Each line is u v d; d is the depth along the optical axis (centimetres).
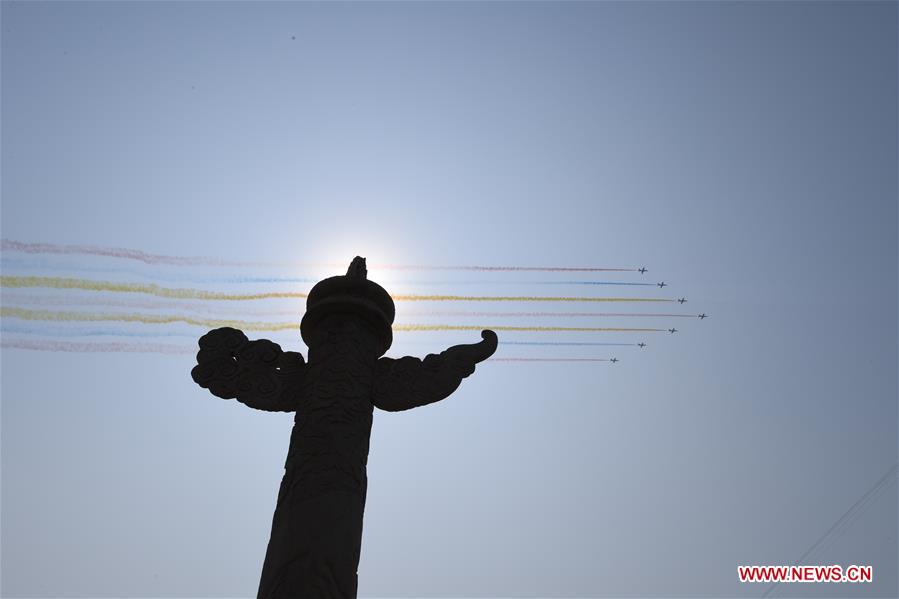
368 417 1738
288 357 1795
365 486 1650
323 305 1850
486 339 1881
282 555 1471
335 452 1620
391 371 1805
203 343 1809
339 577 1453
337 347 1786
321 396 1706
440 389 1784
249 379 1756
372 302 1875
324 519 1515
